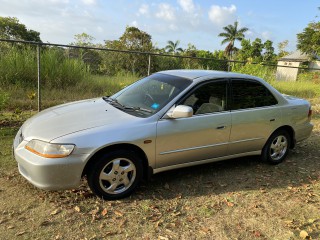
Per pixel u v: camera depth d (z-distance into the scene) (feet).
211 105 14.49
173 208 12.33
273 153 17.40
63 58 33.30
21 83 29.19
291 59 155.22
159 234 10.71
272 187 14.87
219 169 16.49
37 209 11.55
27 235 10.12
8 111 24.22
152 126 12.75
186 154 13.91
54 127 12.10
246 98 15.69
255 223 11.80
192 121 13.69
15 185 13.10
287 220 12.11
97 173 11.94
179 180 14.83
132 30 89.76
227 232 11.12
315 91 49.32
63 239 10.07
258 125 15.96
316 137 23.86
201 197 13.38
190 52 150.20
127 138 12.14
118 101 15.17
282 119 16.90
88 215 11.43
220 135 14.66
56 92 29.45
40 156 11.16
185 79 14.67
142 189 13.70
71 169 11.32
